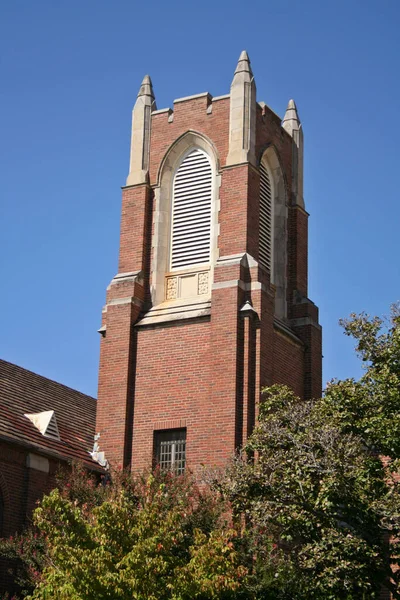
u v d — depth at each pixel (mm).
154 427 33188
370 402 25594
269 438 25734
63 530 22766
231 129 35688
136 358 34344
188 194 36188
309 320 36500
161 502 25344
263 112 37281
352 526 23906
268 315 33281
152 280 35562
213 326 32938
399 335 26266
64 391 39594
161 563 21875
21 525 29531
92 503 26922
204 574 22328
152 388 33688
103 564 21609
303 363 36094
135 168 37031
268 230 37031
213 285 33406
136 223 36219
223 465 30500
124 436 33375
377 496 23844
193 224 35750
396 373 26359
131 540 22531
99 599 21438
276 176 38031
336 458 23562
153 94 38156
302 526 24172
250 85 36188
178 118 37031
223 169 35219
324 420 25234
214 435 31688
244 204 34469
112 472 31219
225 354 32406
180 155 36875
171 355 33719
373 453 26156
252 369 32219
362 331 26719
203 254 35156
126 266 35906
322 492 23031
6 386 35188
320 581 23453
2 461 29391
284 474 24234
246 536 24938
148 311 35031
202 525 25156
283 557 24516
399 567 28172
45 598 22453
